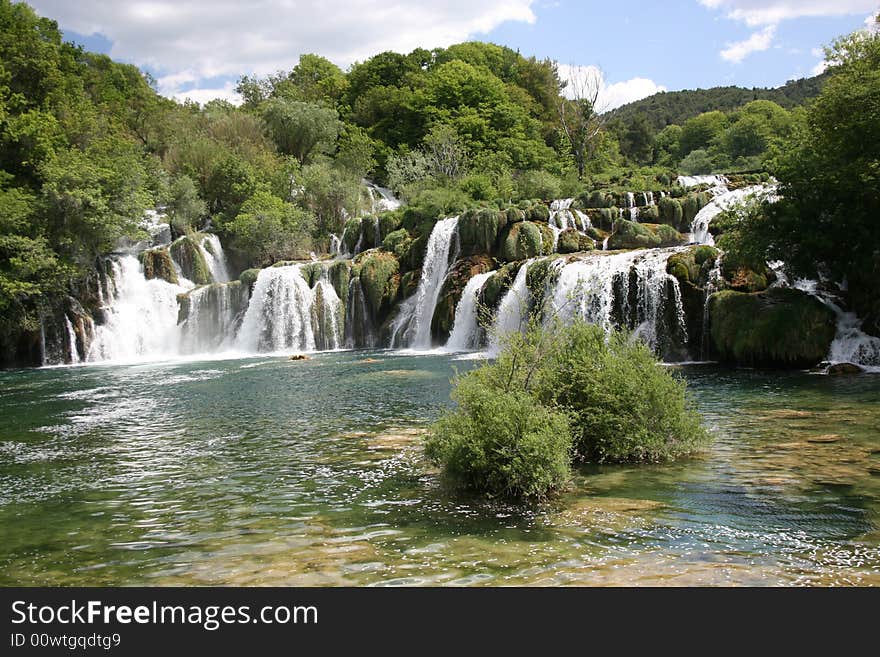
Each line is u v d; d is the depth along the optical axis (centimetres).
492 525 877
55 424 1870
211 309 4472
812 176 2511
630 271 2936
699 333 2758
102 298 4425
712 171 8831
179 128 6994
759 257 2566
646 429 1180
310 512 973
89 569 790
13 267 3938
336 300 4350
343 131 8069
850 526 827
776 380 2147
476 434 1024
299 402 2083
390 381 2497
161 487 1157
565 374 1223
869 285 2420
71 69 7288
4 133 4456
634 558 749
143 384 2759
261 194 5700
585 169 7719
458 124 7331
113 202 4547
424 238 4353
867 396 1772
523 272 3409
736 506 917
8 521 992
